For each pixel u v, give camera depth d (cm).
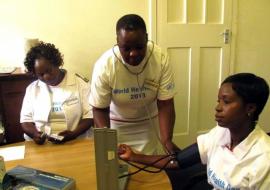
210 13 263
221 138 110
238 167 99
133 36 120
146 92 155
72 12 230
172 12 252
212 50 272
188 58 266
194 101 277
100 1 233
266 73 296
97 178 88
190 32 260
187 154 120
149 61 145
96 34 239
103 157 86
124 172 109
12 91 197
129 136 175
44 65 163
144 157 121
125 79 148
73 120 172
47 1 223
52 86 172
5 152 133
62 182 95
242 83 96
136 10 242
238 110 97
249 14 273
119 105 162
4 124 200
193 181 125
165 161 120
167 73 151
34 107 172
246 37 279
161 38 253
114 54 144
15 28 223
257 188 94
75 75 183
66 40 234
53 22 229
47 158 126
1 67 214
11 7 219
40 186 92
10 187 92
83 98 177
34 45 196
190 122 281
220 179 104
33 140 149
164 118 154
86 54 241
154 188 102
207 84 279
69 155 129
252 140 99
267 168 92
